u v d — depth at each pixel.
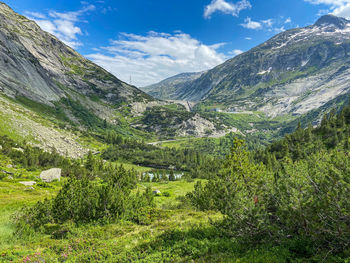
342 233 9.02
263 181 14.88
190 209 32.03
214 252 11.60
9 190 46.84
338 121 114.88
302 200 10.87
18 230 19.28
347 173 10.02
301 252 10.31
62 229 20.42
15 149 105.25
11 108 175.50
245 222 12.06
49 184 63.00
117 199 23.86
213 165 147.25
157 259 11.64
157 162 196.00
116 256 12.89
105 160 187.25
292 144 114.25
